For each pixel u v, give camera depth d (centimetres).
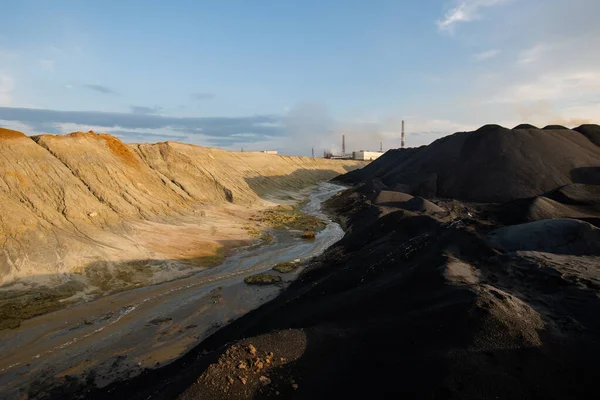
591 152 3444
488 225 1731
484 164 3512
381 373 675
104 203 2278
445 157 4044
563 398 566
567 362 643
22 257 1595
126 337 1187
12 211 1794
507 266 1101
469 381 592
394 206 2911
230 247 2239
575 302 841
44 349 1112
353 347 789
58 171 2252
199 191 3297
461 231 1377
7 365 1030
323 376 702
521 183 3094
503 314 755
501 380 594
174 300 1481
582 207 2278
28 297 1398
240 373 691
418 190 3572
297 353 771
